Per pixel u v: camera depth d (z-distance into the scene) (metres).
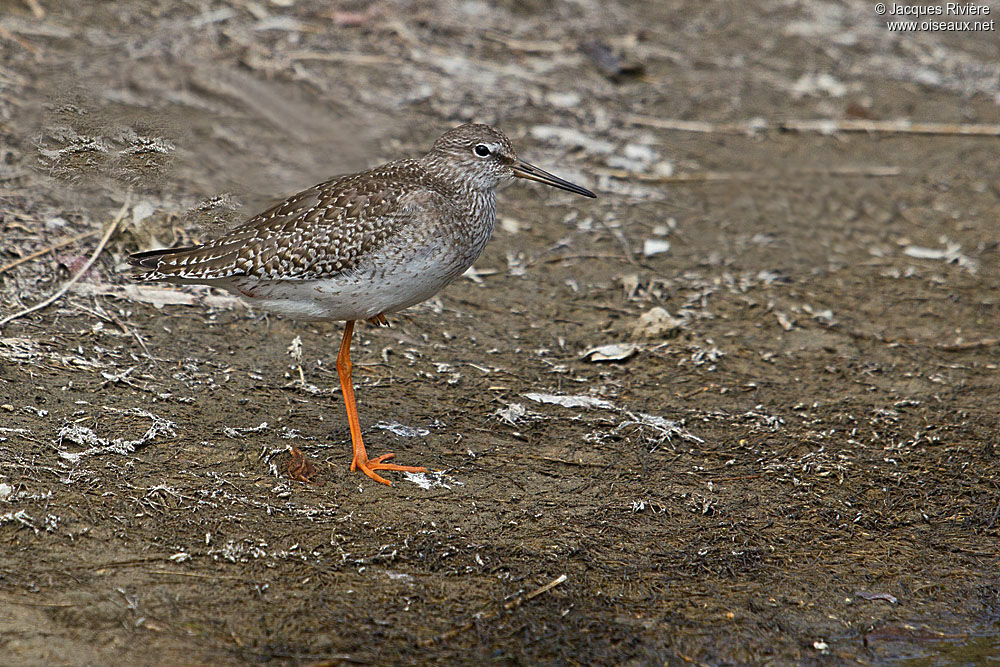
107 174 13.59
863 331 13.05
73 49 15.84
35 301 11.45
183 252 9.88
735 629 8.49
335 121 15.70
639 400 11.38
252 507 9.13
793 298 13.70
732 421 11.11
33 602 7.91
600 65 18.36
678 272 14.08
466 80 17.30
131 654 7.61
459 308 12.91
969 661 8.40
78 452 9.41
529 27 19.09
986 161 17.06
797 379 11.98
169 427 9.94
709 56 19.23
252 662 7.68
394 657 7.87
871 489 10.20
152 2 17.48
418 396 11.10
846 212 15.66
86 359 10.73
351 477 9.71
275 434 10.15
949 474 10.47
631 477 10.10
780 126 17.53
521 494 9.73
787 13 20.98
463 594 8.52
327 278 9.48
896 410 11.45
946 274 14.41
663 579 8.91
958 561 9.43
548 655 8.07
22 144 13.77
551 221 14.83
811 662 8.29
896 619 8.77
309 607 8.20
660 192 15.72
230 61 16.27
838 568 9.23
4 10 16.39
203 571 8.41
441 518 9.30
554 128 16.64
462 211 10.00
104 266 12.29
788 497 10.01
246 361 11.27
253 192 13.95
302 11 18.16
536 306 13.11
